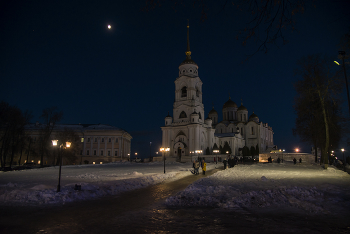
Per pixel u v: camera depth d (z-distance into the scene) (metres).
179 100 82.62
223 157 68.62
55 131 80.62
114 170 34.06
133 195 14.51
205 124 84.50
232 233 7.63
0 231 7.98
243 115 105.81
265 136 108.62
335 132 41.03
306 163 49.56
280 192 12.84
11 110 49.25
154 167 41.72
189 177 25.00
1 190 14.26
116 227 8.38
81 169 36.97
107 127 86.94
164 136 79.94
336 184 16.34
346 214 9.52
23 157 76.75
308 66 34.31
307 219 9.01
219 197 12.62
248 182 17.89
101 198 13.50
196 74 84.94
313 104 39.16
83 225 8.64
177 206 11.38
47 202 12.08
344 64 22.69
